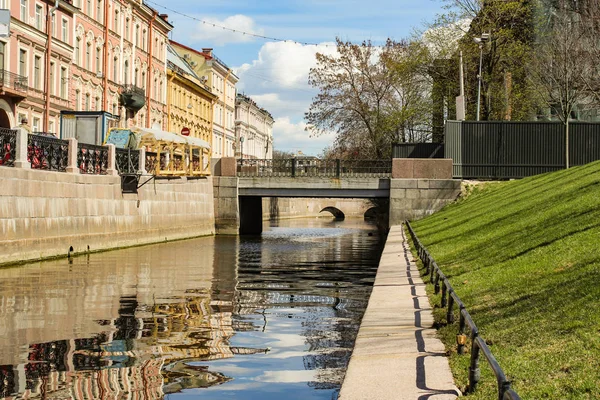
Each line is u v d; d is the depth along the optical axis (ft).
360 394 24.80
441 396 24.20
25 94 134.21
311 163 168.14
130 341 41.22
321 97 206.08
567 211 63.46
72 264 89.04
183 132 200.64
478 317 35.86
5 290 63.93
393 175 157.17
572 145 151.33
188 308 55.42
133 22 200.44
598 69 142.41
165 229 141.28
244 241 152.76
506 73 175.52
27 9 139.03
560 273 40.63
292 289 69.72
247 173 172.65
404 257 77.00
